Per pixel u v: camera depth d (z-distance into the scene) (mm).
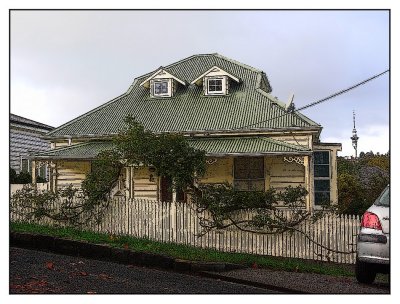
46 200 15641
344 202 22344
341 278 10672
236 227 13891
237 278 10336
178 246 13617
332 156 20812
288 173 20844
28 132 29953
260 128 21125
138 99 25016
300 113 21625
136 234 14805
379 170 35062
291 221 13469
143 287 9055
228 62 26125
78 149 22156
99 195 15125
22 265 10281
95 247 12383
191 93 24438
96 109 24875
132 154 15312
